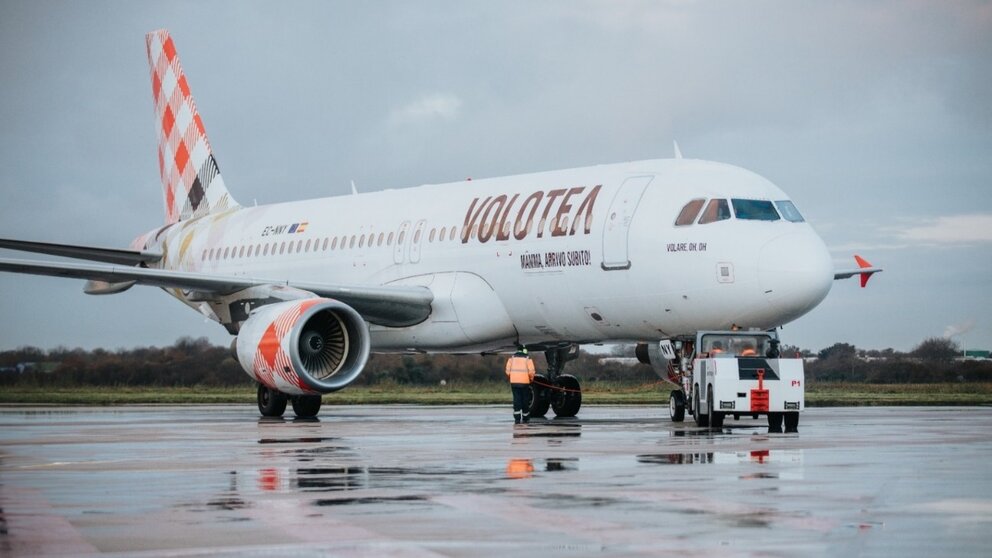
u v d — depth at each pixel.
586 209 41.44
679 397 39.28
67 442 29.78
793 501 16.86
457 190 48.41
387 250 49.12
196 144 64.81
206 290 45.81
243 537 14.27
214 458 24.42
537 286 42.78
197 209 64.69
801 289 37.16
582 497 17.44
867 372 77.19
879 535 14.06
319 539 14.10
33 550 13.52
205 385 81.38
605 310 41.16
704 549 13.27
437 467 22.03
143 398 69.38
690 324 39.22
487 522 15.22
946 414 44.88
